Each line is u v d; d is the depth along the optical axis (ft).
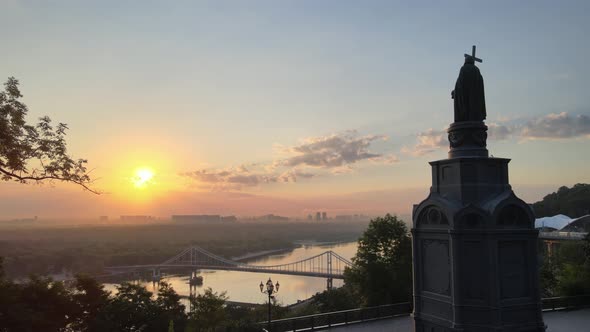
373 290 136.87
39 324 108.37
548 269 154.92
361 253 146.41
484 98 57.67
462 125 56.65
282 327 84.02
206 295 165.68
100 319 123.13
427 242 58.18
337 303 156.35
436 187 58.65
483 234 51.57
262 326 83.61
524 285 52.70
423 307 58.39
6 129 75.56
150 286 564.71
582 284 102.47
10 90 76.79
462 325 51.31
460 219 52.90
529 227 53.36
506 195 52.70
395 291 133.39
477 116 57.00
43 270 570.46
